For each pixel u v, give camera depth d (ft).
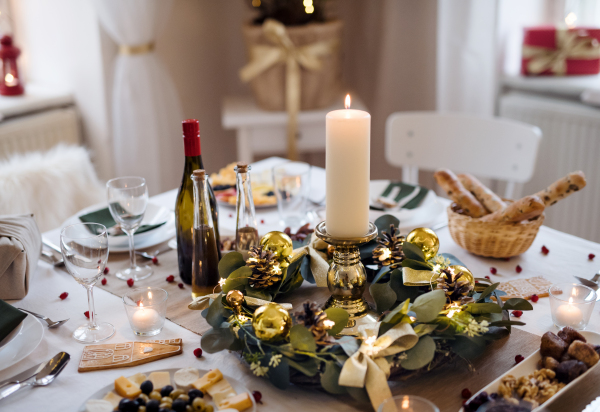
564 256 4.87
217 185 6.03
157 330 4.03
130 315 3.98
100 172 10.16
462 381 3.60
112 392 3.46
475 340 3.58
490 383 3.53
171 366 3.76
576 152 8.57
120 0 8.34
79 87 9.74
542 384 3.42
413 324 3.64
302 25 8.97
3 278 4.32
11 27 9.93
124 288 4.55
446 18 8.79
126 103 9.06
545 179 9.12
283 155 11.71
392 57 10.12
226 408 3.34
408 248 4.01
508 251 4.73
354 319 3.87
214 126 11.27
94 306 4.34
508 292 4.35
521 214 4.50
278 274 4.04
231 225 5.43
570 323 3.93
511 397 3.36
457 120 7.25
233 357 3.83
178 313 4.23
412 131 7.46
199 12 10.31
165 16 9.01
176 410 3.29
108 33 9.30
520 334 3.97
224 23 10.82
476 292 3.99
